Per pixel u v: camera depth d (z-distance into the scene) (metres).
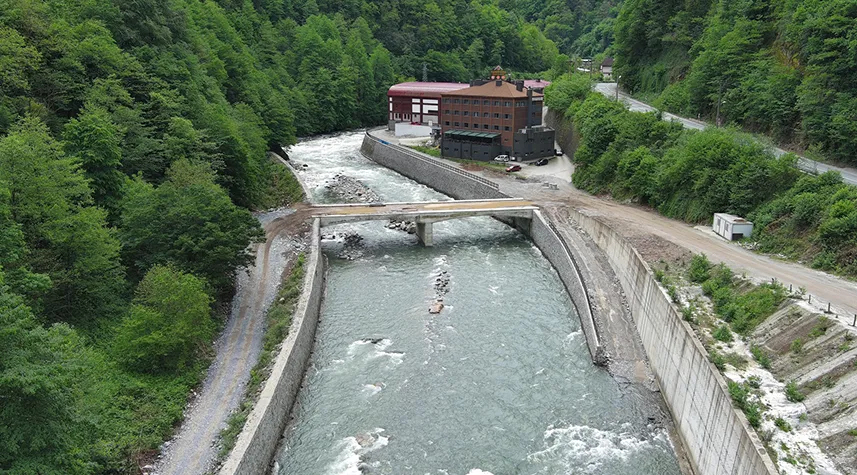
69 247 34.84
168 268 36.78
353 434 32.66
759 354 30.55
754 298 35.44
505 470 29.94
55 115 50.69
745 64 73.69
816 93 55.75
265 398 31.41
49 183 34.09
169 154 53.81
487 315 47.12
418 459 30.75
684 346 32.44
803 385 27.39
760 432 24.55
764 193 49.97
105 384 30.20
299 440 32.12
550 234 60.03
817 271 39.31
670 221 57.28
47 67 52.59
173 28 83.31
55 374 21.62
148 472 26.78
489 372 38.81
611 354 40.00
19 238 29.78
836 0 56.38
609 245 53.62
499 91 93.50
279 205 69.88
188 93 68.19
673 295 37.78
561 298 50.62
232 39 115.62
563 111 103.12
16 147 33.50
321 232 69.00
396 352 41.28
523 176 82.81
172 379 33.59
